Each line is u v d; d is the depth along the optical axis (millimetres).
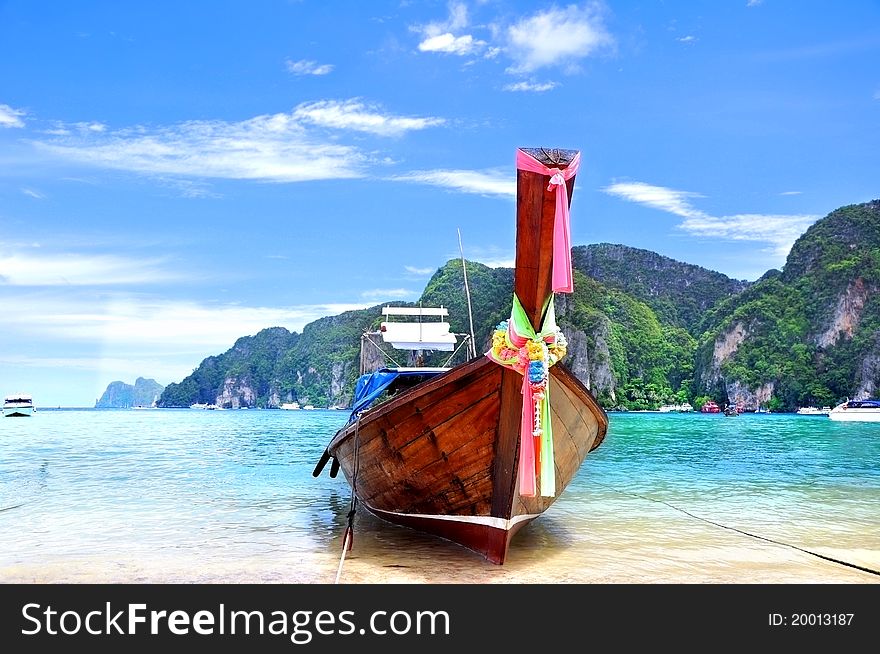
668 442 40250
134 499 15109
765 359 147625
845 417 85438
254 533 11164
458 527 9469
